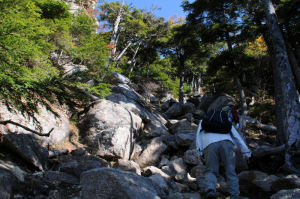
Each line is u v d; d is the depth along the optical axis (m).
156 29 29.30
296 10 11.29
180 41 20.17
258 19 13.49
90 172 3.10
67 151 6.19
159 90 31.34
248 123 15.93
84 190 3.02
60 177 3.76
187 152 6.86
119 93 13.55
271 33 8.52
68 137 7.27
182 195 3.91
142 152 7.68
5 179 2.88
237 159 6.39
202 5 15.33
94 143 7.40
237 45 15.84
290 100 7.54
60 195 3.09
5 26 3.19
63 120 7.56
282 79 7.88
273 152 7.04
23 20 3.77
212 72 16.33
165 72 37.62
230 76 14.89
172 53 28.33
